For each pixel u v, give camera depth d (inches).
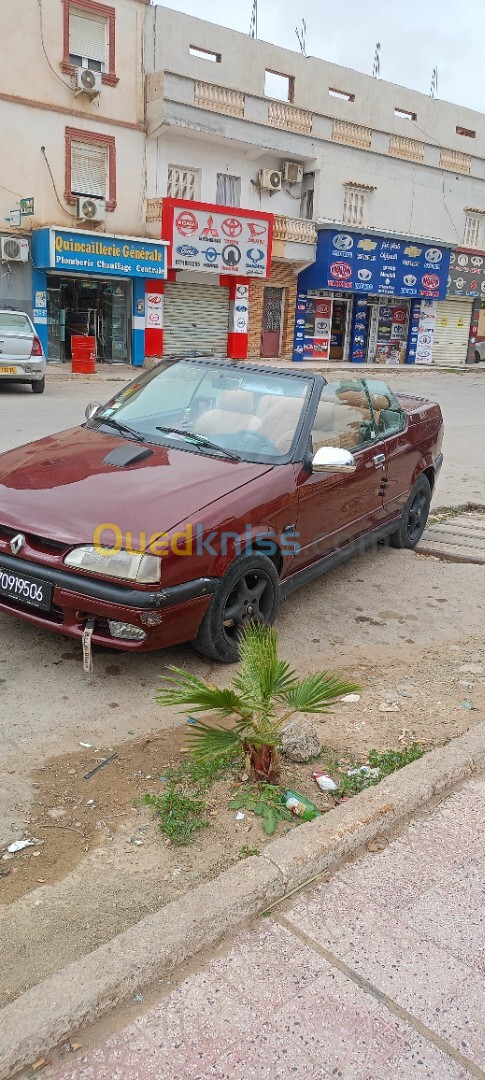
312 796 123.9
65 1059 77.5
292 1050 79.6
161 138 860.0
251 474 173.2
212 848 111.1
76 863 107.3
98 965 85.6
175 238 840.3
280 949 92.4
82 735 139.5
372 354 1154.0
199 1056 78.4
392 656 183.5
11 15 727.7
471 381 1008.9
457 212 1178.6
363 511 221.1
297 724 138.9
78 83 768.3
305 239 980.6
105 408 212.1
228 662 167.5
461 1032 83.0
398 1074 77.9
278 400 199.3
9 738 136.8
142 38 817.5
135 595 142.2
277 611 198.2
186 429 192.7
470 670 177.5
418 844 112.4
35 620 153.1
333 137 994.7
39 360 603.2
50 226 754.8
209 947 92.1
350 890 102.7
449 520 315.3
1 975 88.0
